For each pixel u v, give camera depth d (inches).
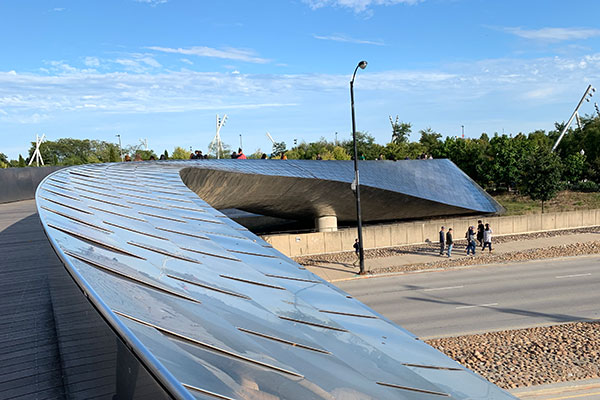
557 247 926.4
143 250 155.3
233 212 1429.6
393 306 562.9
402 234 1015.0
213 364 81.3
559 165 1355.8
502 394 128.3
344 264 845.8
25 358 157.3
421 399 111.7
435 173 1112.8
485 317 501.0
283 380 90.1
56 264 145.4
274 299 154.6
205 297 128.3
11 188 724.0
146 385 65.9
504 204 1534.2
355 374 113.3
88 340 96.1
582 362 366.3
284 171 864.3
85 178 329.1
